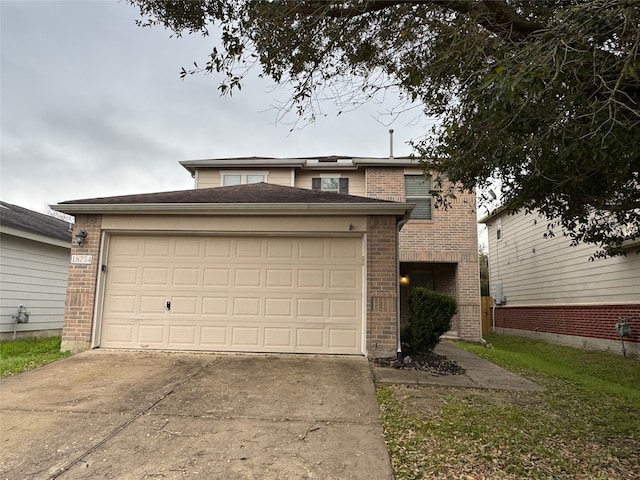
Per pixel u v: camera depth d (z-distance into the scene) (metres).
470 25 3.73
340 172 12.62
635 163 3.55
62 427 3.84
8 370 5.78
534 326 13.96
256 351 6.80
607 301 10.25
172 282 7.07
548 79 2.80
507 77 2.64
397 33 4.22
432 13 4.09
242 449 3.41
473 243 11.36
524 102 2.80
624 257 9.67
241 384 5.14
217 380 5.29
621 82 2.82
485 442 3.60
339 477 2.98
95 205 6.98
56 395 4.73
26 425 3.89
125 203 7.05
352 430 3.82
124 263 7.17
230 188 8.91
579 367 8.37
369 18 4.18
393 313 6.64
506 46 3.39
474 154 4.71
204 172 12.90
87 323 6.91
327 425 3.93
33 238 10.11
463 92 3.93
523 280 14.93
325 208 6.82
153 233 7.18
